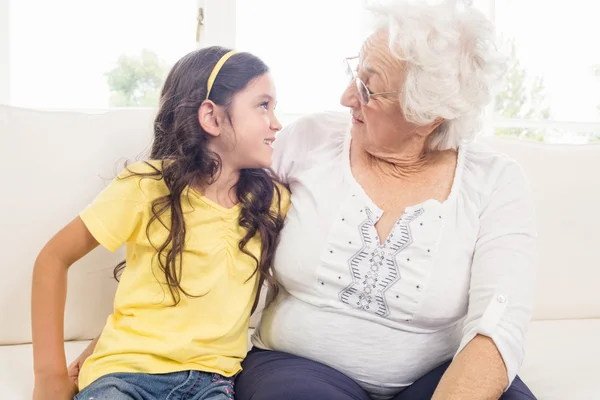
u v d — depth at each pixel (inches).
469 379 44.6
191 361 50.7
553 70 104.0
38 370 49.6
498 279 48.7
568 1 103.3
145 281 52.4
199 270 52.1
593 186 73.7
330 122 59.1
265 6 93.0
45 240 62.0
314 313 51.7
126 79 91.7
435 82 49.2
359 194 52.6
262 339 55.5
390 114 51.4
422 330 51.5
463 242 51.4
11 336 62.0
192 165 53.1
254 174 55.2
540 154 74.0
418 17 49.8
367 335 50.9
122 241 52.4
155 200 51.9
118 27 90.7
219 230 53.1
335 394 46.3
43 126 63.4
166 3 91.5
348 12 95.0
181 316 51.4
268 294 58.6
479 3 100.5
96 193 63.4
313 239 52.0
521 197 52.8
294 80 95.1
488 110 101.3
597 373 58.5
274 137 54.7
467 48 51.6
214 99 53.1
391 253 50.6
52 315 50.8
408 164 53.9
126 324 51.3
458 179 53.2
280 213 55.2
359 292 50.6
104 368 49.2
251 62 54.8
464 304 51.3
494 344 45.9
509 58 53.0
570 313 73.4
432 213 51.3
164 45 92.2
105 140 64.2
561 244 72.7
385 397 53.0
